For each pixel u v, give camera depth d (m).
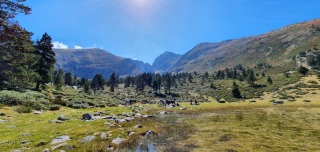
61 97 64.88
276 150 18.06
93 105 58.44
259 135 23.56
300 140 21.27
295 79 135.38
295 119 36.00
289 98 92.50
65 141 19.41
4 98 37.72
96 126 26.95
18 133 21.12
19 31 23.83
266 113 47.16
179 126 29.88
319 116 39.59
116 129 25.83
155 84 158.38
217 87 166.25
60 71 163.50
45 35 60.72
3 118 27.80
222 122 33.50
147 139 22.28
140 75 199.62
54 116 33.56
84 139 20.33
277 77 160.12
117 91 170.38
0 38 22.52
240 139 21.81
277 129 27.00
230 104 81.00
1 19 22.34
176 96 148.88
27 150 16.39
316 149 18.28
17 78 26.64
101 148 18.33
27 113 34.00
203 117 41.22
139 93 158.75
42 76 60.16
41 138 19.77
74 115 36.00
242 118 38.56
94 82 142.25
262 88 133.12
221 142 20.75
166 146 19.75
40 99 45.38
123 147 19.34
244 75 186.25
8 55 24.14
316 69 184.12
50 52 61.12
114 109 51.84
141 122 32.97
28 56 27.12
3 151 15.86
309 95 94.19
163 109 61.66
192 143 20.59
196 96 143.12
